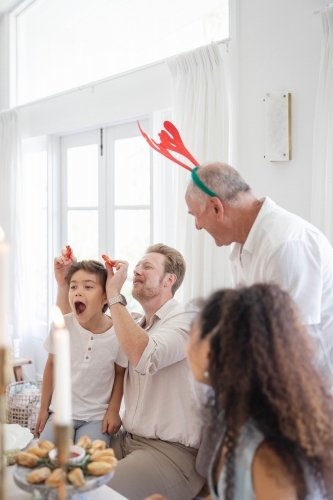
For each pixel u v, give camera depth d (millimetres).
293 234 1701
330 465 946
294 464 923
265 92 2502
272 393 937
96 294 1991
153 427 1833
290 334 974
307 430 933
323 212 2172
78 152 3959
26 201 4410
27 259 4289
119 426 1981
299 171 2383
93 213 3865
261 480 936
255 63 2537
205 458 1697
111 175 3680
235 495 971
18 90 4395
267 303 988
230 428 976
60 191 4164
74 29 3844
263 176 2535
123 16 3471
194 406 1411
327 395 1009
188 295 2771
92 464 1140
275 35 2443
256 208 1813
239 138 2639
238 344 959
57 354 869
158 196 3295
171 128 1988
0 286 862
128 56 3498
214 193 1779
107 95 3488
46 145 4090
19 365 3629
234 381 952
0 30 4438
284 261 1672
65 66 3949
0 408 924
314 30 2293
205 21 3068
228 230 1834
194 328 1044
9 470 1394
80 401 2002
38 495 1121
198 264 2723
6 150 4164
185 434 1797
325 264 1755
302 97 2354
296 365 959
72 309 2021
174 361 1794
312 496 943
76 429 1986
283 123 2398
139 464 1725
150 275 1948
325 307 1780
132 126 3484
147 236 3441
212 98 2668
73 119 3787
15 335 4188
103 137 3713
